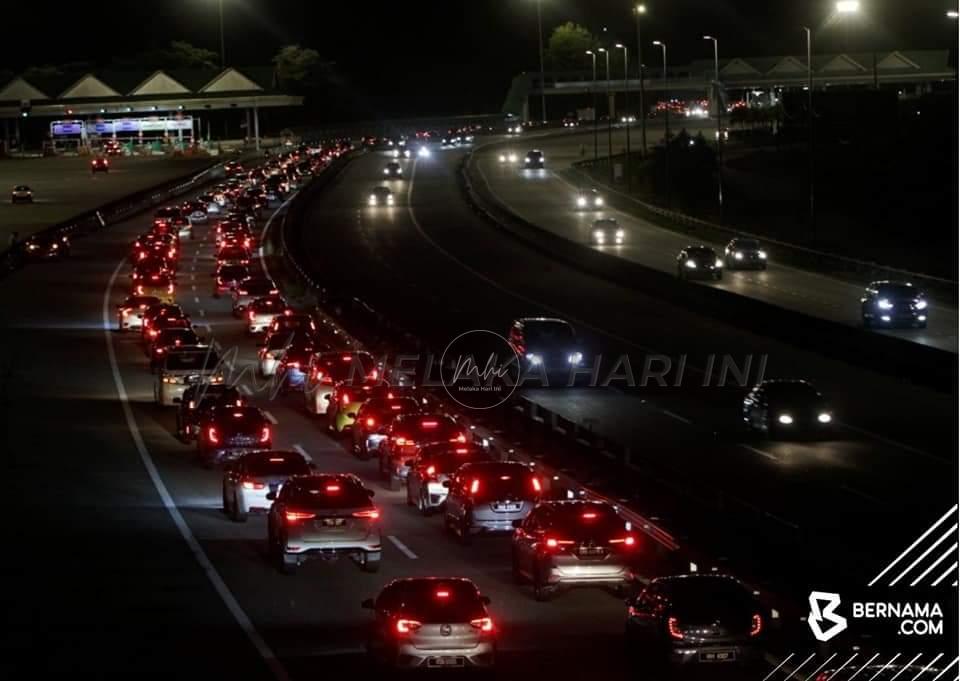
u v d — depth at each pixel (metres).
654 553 48.03
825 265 145.00
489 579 46.84
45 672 34.84
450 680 33.91
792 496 56.16
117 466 69.06
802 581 38.81
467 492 52.22
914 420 74.38
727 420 76.75
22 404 87.75
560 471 59.47
